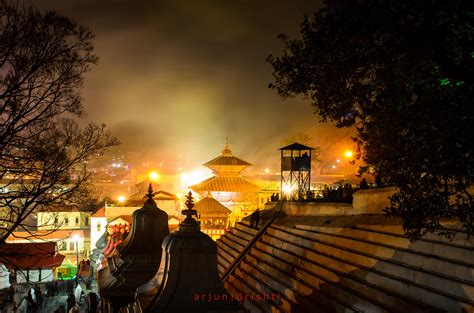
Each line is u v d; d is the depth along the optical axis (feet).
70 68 50.37
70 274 179.42
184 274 23.15
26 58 47.47
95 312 61.11
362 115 34.06
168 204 178.70
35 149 49.52
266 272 64.59
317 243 60.54
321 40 32.63
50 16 47.42
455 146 26.27
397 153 29.25
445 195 27.68
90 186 65.87
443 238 42.34
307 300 50.83
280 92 36.29
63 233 183.11
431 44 29.37
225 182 173.78
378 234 51.16
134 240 39.22
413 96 31.30
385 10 30.32
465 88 27.02
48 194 53.52
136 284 37.68
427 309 38.09
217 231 135.03
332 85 33.01
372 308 42.73
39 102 49.67
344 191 74.79
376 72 32.83
